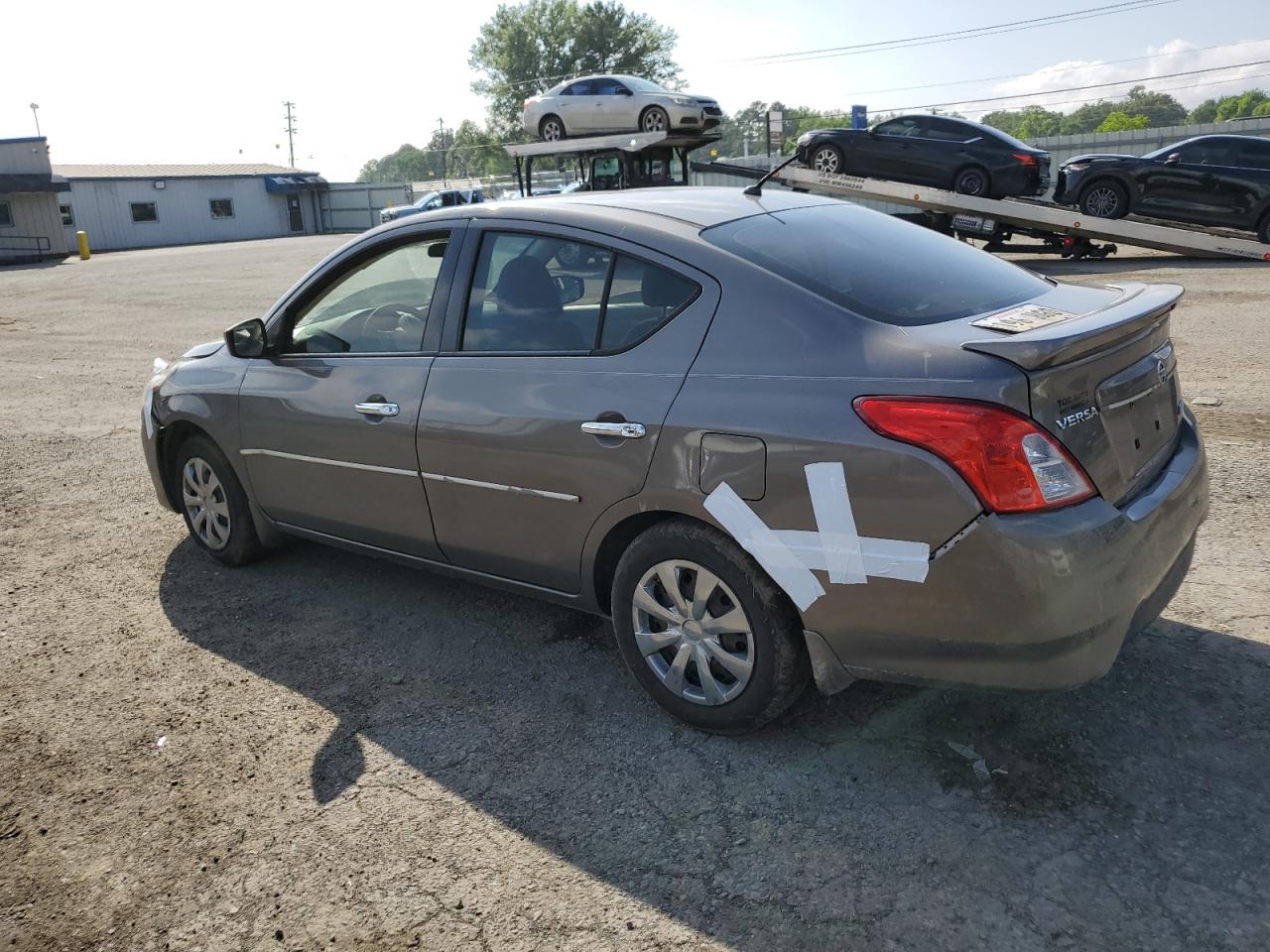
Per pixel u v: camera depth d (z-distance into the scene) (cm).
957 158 1717
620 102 1998
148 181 4881
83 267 3219
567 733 318
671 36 8250
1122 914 225
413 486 367
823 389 264
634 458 297
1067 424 246
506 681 354
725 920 233
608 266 317
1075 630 242
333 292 400
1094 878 237
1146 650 340
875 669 268
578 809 278
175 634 409
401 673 365
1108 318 260
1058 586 238
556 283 329
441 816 279
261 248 3862
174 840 275
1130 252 1830
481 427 336
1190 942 216
